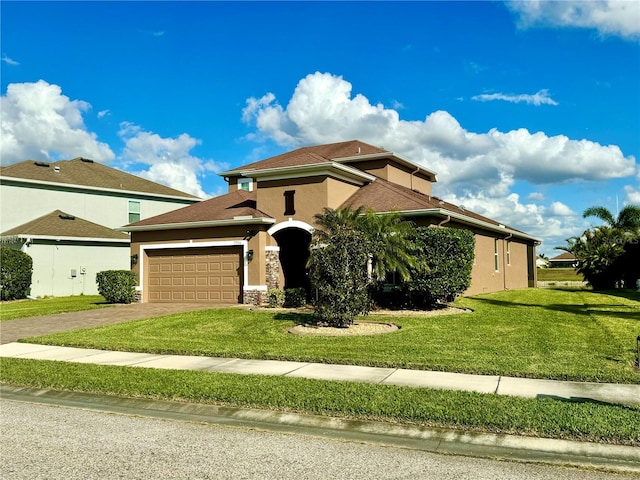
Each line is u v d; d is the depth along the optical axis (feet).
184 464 16.83
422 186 96.84
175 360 33.78
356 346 35.91
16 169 99.76
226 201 79.41
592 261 93.25
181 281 71.56
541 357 31.37
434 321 46.75
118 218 111.24
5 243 92.43
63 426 21.39
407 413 20.59
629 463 16.47
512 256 96.17
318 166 63.26
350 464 16.72
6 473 16.10
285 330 44.11
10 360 34.42
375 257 48.75
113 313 59.93
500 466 16.47
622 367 28.50
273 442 19.04
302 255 73.67
